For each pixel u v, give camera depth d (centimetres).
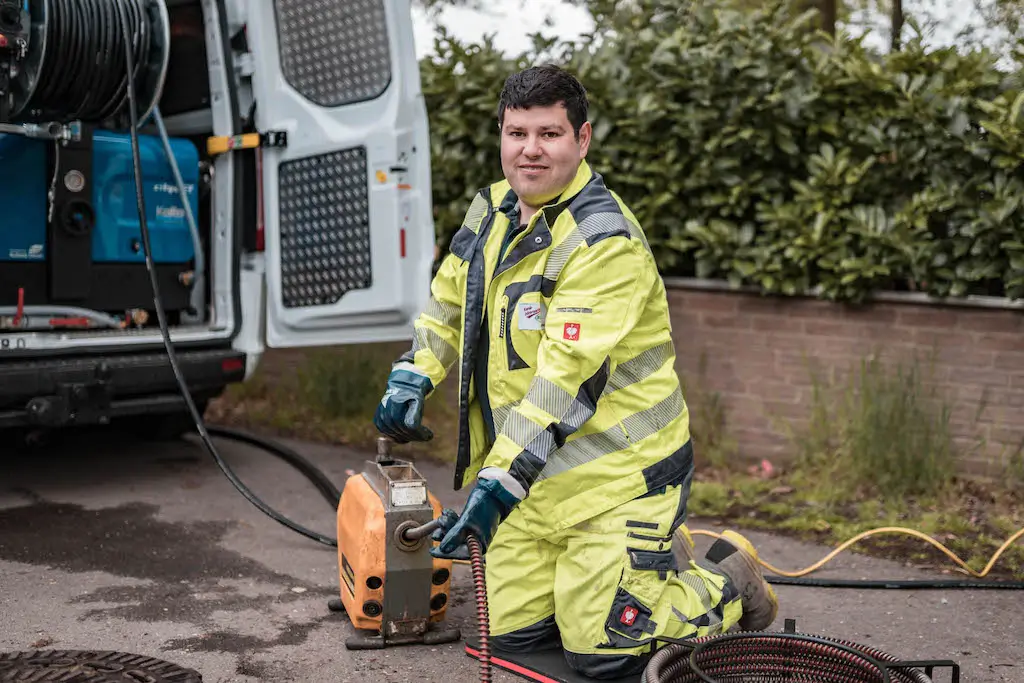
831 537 471
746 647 258
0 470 557
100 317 530
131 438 638
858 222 545
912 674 243
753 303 573
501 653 302
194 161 566
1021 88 515
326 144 550
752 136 570
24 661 320
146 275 556
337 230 554
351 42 545
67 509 490
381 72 541
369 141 542
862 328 544
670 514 288
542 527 288
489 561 304
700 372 592
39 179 513
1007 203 497
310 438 653
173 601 380
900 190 551
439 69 648
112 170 536
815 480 535
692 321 592
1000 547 452
